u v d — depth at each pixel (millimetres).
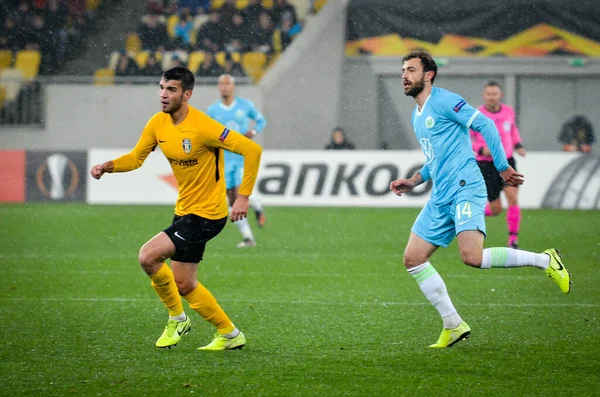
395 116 72750
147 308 23922
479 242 18234
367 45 73250
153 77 66438
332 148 58312
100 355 18156
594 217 49656
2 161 58156
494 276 30125
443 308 18828
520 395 15008
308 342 19500
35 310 23594
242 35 71938
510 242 36531
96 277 29734
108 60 71562
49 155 58000
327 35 70625
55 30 71438
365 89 72625
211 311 18406
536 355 18094
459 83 72875
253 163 17922
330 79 70312
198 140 17781
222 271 31156
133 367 17078
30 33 71375
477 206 18344
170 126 18016
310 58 70188
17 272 30906
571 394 15078
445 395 15008
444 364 17266
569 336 20109
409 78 18688
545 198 54719
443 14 73125
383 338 19938
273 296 26000
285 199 56500
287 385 15672
